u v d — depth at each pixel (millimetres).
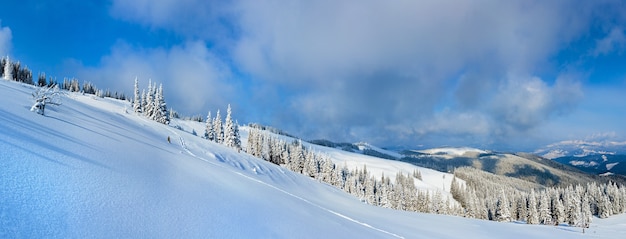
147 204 8953
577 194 107062
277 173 55250
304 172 97312
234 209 11570
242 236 8891
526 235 43719
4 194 6535
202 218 9273
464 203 142625
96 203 7789
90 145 15570
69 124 21547
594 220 102812
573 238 46688
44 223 5984
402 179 157875
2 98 22469
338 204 43156
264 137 106875
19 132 12766
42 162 9547
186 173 16391
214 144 57844
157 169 14922
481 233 39125
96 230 6418
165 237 7168
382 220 33031
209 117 91375
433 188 165625
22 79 108500
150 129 52125
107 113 51625
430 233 30297
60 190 7844
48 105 28250
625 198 112938
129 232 6824
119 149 17422
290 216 14266
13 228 5430
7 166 8164
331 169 98000
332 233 13867
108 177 10359
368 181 109062
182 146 40938
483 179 199500
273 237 9781
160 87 83750
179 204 9930
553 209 98875
